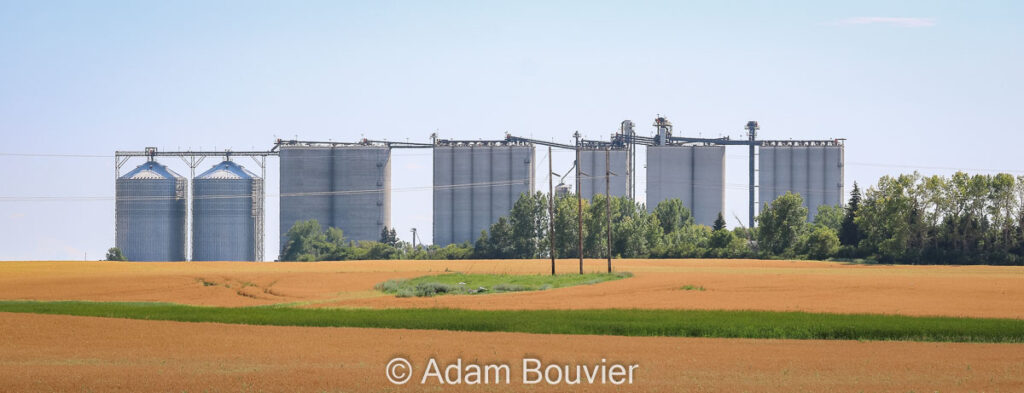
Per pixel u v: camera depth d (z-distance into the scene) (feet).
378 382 169.48
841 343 217.77
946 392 159.84
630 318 262.26
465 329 245.86
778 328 235.20
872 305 301.22
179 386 164.55
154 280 439.63
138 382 167.84
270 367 184.03
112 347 209.87
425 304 323.57
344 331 239.71
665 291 365.81
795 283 390.83
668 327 238.89
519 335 232.94
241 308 303.89
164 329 241.14
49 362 189.47
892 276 442.50
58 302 340.39
